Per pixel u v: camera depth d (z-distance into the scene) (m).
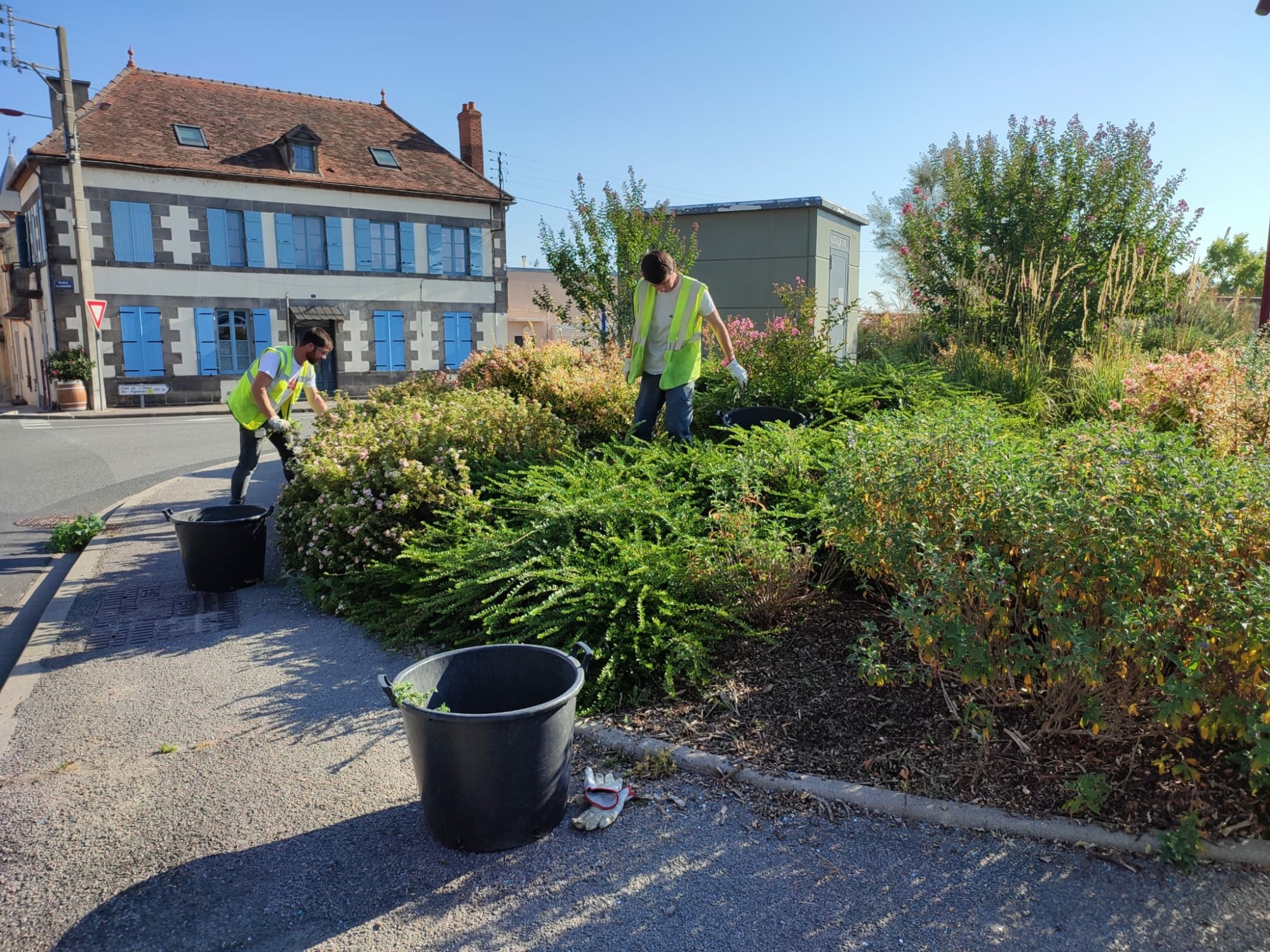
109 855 2.92
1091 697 2.99
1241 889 2.59
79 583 5.98
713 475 5.38
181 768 3.46
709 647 4.12
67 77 21.39
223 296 25.16
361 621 5.09
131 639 4.91
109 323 23.62
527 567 4.52
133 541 7.21
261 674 4.37
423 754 2.83
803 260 13.85
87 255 22.09
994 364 8.84
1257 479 3.02
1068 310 9.43
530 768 2.84
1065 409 7.93
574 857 2.86
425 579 4.76
